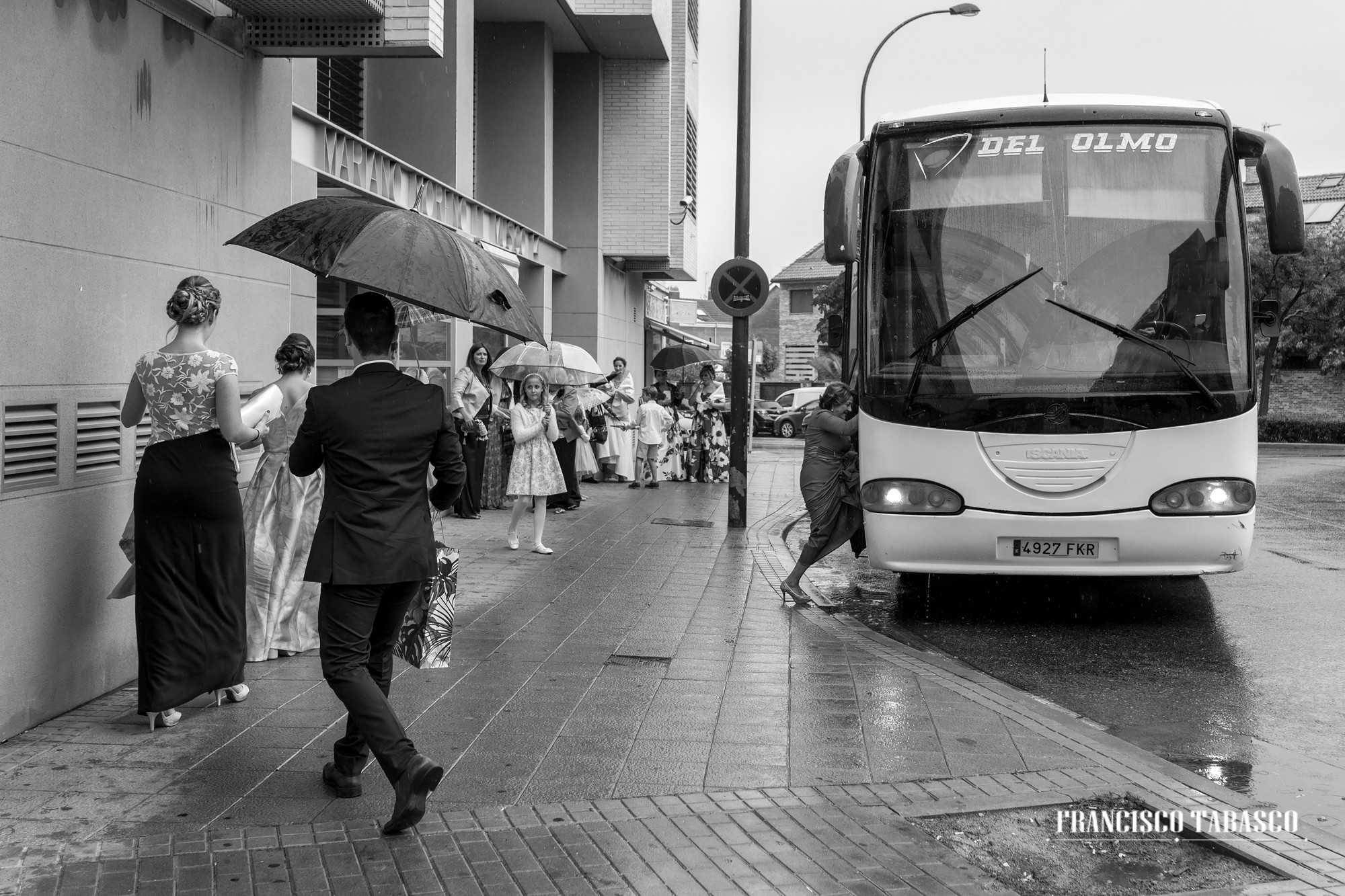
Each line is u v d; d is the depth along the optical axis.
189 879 4.06
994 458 8.59
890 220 9.02
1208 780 5.29
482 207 17.00
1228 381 8.48
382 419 4.76
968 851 4.48
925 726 6.03
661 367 22.88
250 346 7.77
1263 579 11.28
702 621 8.70
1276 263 44.75
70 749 5.41
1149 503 8.46
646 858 4.30
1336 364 45.50
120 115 6.25
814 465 9.36
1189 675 7.57
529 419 11.84
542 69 21.38
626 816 4.71
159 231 6.66
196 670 5.72
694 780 5.16
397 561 4.68
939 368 8.72
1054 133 8.88
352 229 4.87
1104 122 8.87
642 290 28.80
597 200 23.53
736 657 7.54
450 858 4.27
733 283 14.23
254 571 7.09
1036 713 6.28
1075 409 8.48
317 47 7.79
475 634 8.13
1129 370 8.50
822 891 4.05
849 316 10.92
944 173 8.97
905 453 8.76
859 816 4.75
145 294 6.53
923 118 9.13
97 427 6.12
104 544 6.24
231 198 7.49
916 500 8.73
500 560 11.50
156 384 5.65
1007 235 8.79
